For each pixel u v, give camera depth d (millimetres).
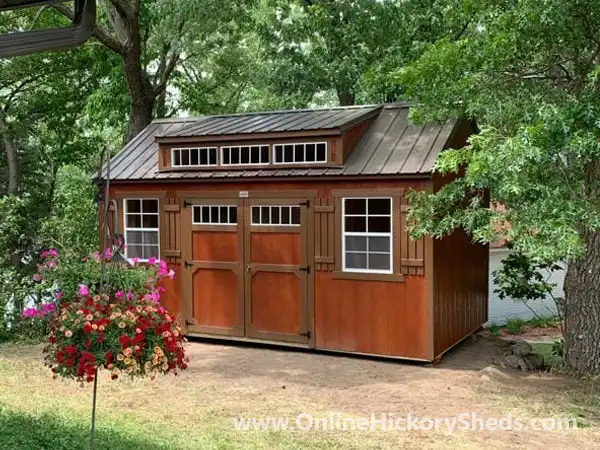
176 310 9570
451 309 8641
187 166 9414
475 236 6465
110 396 6590
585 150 5852
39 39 3033
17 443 4656
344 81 15383
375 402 6434
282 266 8805
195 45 15758
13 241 11297
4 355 8727
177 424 5617
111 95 15266
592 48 7062
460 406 6273
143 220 9859
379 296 8219
